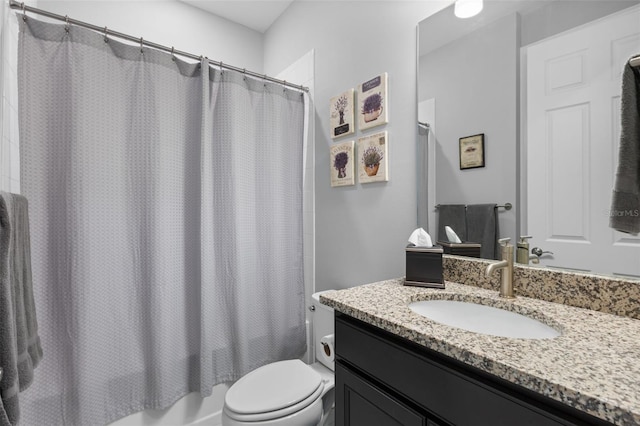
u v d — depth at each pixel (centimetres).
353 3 165
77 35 131
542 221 97
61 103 130
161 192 148
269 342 188
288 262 196
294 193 198
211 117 167
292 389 133
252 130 181
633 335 69
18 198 92
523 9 100
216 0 218
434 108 126
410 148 137
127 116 144
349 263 170
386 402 79
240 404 122
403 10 139
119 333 140
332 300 96
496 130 108
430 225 129
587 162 88
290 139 196
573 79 90
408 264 114
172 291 153
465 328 97
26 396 123
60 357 129
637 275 80
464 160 117
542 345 64
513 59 103
